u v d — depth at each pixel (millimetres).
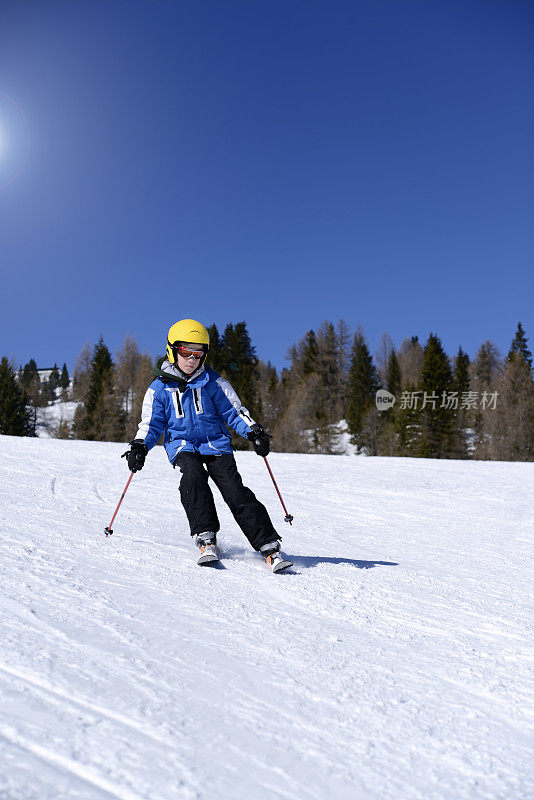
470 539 4508
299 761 1161
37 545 2861
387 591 2711
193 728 1227
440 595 2729
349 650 1868
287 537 4129
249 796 1023
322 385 59562
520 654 1981
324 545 3939
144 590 2275
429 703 1520
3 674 1348
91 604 1982
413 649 1957
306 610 2295
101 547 3008
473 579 3143
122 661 1519
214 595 2340
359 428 54562
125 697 1317
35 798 932
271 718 1327
